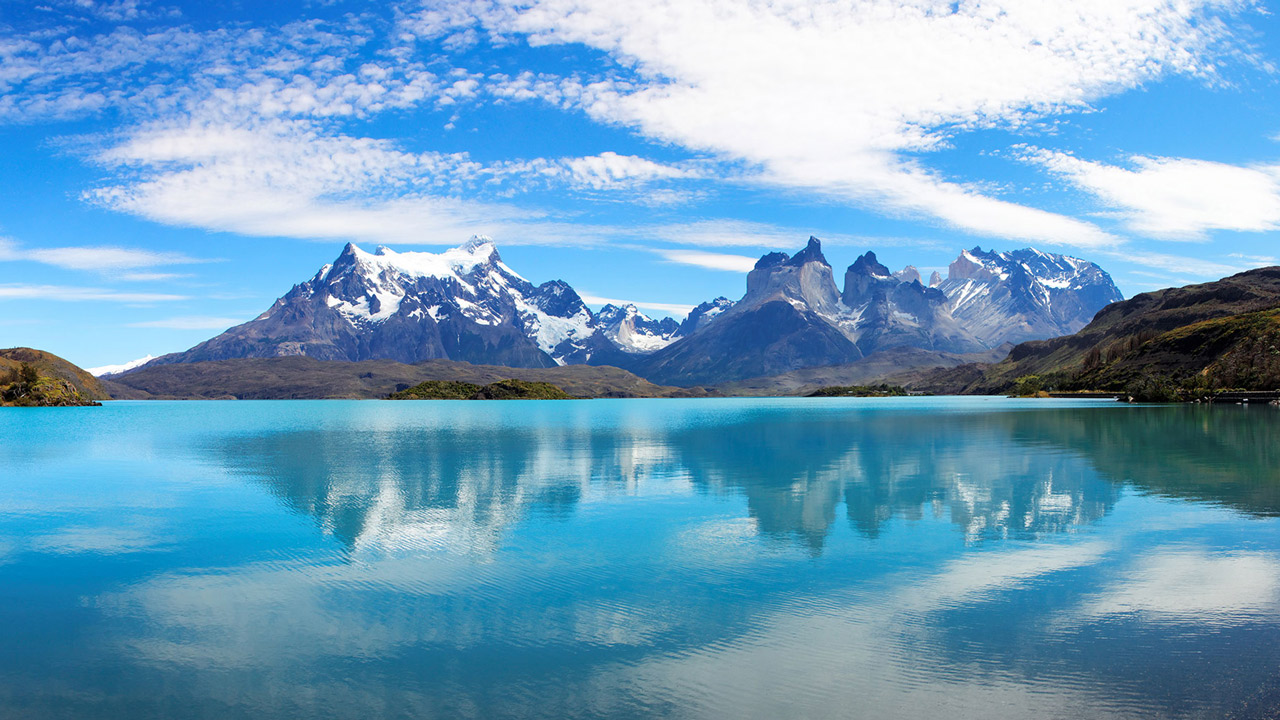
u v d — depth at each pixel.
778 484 54.66
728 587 28.27
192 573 31.50
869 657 21.59
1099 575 29.30
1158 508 43.16
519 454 80.44
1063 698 18.95
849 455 75.69
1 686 20.67
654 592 27.72
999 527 38.41
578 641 23.19
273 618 25.75
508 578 29.86
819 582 28.77
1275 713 18.03
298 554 34.28
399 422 169.50
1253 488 50.56
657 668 21.08
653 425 144.12
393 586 29.03
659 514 42.81
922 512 42.75
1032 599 26.50
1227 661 21.03
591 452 82.12
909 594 27.20
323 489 54.44
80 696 20.02
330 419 193.62
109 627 25.16
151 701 19.69
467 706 19.08
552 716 18.42
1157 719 17.81
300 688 20.28
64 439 113.25
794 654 21.94
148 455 84.00
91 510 46.72
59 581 30.66
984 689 19.47
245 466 70.94
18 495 53.44
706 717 18.19
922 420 149.38
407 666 21.56
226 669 21.67
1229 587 27.59
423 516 43.00
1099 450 77.19
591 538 36.66
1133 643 22.38
